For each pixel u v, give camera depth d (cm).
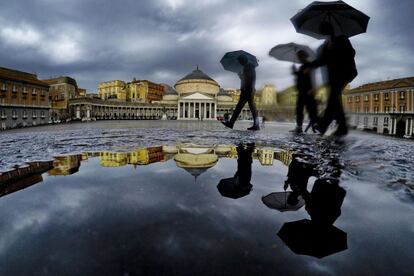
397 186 263
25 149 550
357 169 349
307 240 143
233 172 324
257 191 240
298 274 112
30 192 230
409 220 176
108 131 1291
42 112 4000
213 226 160
